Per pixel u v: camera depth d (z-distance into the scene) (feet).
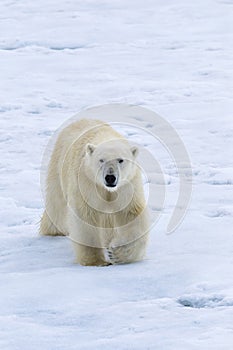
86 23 123.13
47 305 36.09
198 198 55.11
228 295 35.91
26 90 88.48
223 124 74.49
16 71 97.45
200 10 131.75
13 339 32.45
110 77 93.91
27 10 134.31
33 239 47.70
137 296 37.19
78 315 34.83
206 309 35.01
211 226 48.37
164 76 94.32
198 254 42.78
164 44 110.63
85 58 103.96
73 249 45.14
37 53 107.14
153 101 83.35
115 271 40.60
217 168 62.44
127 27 120.78
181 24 122.83
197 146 68.64
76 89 88.94
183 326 33.22
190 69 97.04
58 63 101.35
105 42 112.47
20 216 52.06
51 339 32.45
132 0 139.44
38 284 38.63
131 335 32.55
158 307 35.37
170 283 38.58
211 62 100.01
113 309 35.24
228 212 51.21
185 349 30.86
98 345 31.63
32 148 68.74
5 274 40.63
